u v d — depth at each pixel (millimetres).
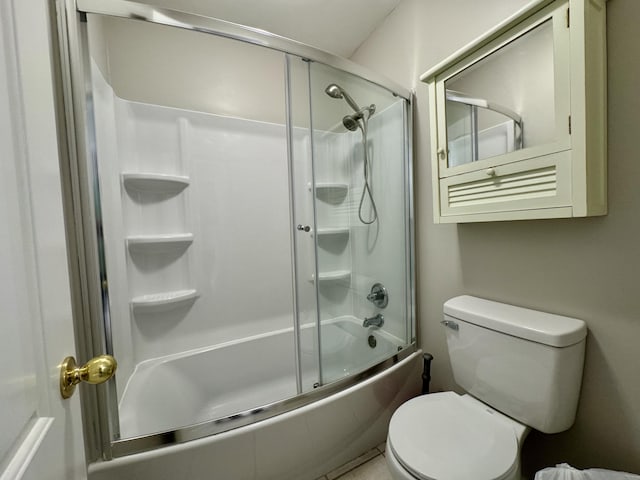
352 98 1417
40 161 384
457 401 981
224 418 939
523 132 869
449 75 1077
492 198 958
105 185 1099
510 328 875
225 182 1695
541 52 813
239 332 1754
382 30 1574
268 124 1818
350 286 1529
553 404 798
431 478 684
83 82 791
